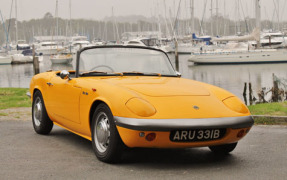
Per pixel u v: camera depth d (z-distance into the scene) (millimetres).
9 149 4949
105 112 4152
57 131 6297
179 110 3936
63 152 4754
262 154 4688
